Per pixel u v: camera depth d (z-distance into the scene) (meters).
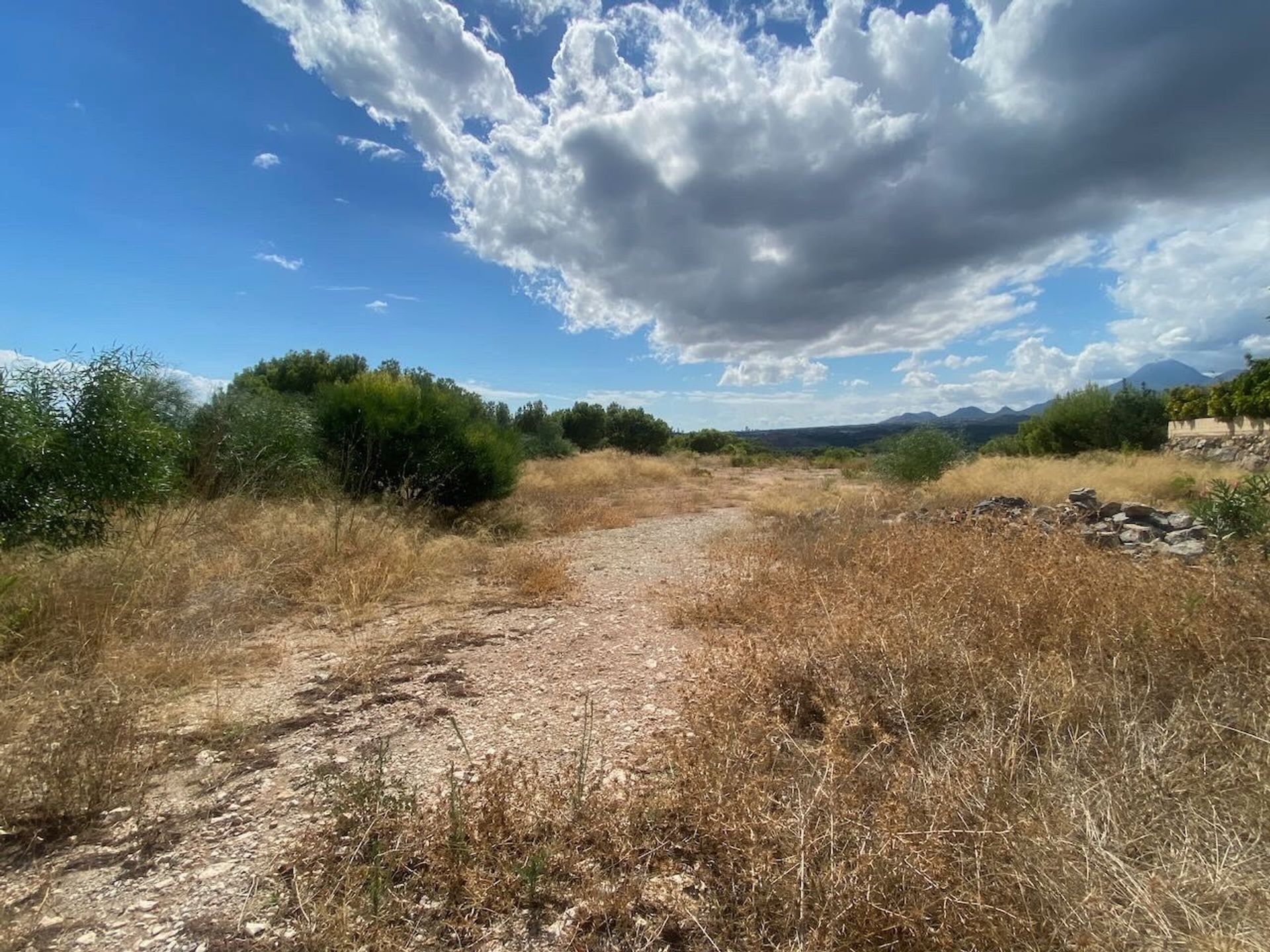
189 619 4.38
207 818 2.33
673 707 3.35
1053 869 1.73
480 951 1.73
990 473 13.24
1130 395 20.02
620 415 36.00
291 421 9.09
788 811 2.06
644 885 1.96
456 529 8.96
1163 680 2.84
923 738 2.63
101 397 4.91
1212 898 1.64
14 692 3.10
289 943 1.72
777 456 35.72
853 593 4.14
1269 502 5.38
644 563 7.50
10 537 4.27
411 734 3.05
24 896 1.92
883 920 1.64
